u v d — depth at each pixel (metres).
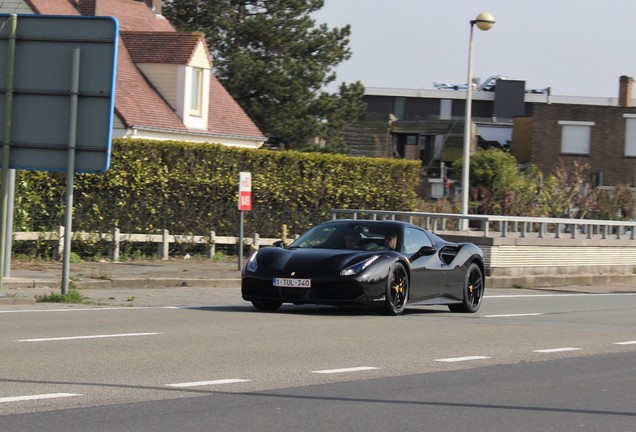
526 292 44.56
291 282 27.47
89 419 13.47
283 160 56.19
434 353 21.34
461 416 14.74
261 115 89.19
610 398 16.81
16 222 42.62
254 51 95.62
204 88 68.31
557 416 15.06
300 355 20.12
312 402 15.32
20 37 29.48
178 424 13.39
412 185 62.50
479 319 29.52
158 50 67.81
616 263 55.03
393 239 29.67
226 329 23.94
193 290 37.38
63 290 29.80
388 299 28.30
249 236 54.53
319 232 30.17
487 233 48.28
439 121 131.38
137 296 33.78
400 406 15.30
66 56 29.20
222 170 52.75
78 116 29.25
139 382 16.41
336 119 93.31
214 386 16.30
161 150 49.56
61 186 44.59
